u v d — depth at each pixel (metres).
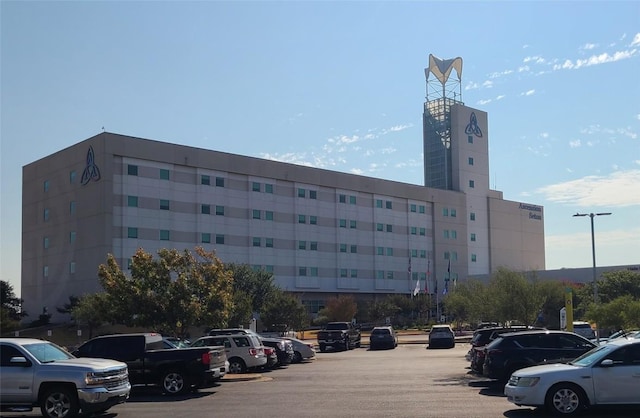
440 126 108.94
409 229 96.62
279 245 79.81
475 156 108.44
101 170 63.75
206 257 34.19
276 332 54.16
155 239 66.88
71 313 56.47
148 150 67.06
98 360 15.36
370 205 92.12
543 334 18.97
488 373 18.98
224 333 31.11
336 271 86.12
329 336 47.12
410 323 83.12
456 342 53.59
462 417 13.57
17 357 14.41
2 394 14.14
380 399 16.98
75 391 14.16
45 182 71.69
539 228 117.44
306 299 82.00
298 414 14.45
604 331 40.06
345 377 24.42
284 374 26.66
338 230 87.12
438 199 100.94
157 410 15.82
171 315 30.84
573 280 85.56
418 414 14.07
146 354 19.20
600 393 13.31
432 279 98.19
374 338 48.06
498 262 108.25
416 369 27.73
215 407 16.17
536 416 13.59
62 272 67.69
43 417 14.31
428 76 113.19
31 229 73.38
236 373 25.69
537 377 13.69
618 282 56.12
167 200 68.56
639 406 13.34
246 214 76.50
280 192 80.94
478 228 106.56
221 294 32.25
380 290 91.19
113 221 63.81
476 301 40.22
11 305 69.62
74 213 66.88
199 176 71.81
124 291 31.11
